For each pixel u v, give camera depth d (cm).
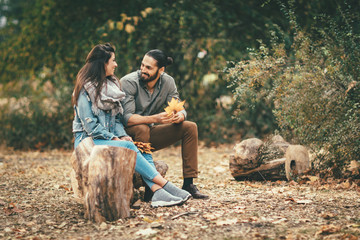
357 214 374
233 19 921
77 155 386
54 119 991
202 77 942
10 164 759
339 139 500
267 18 873
